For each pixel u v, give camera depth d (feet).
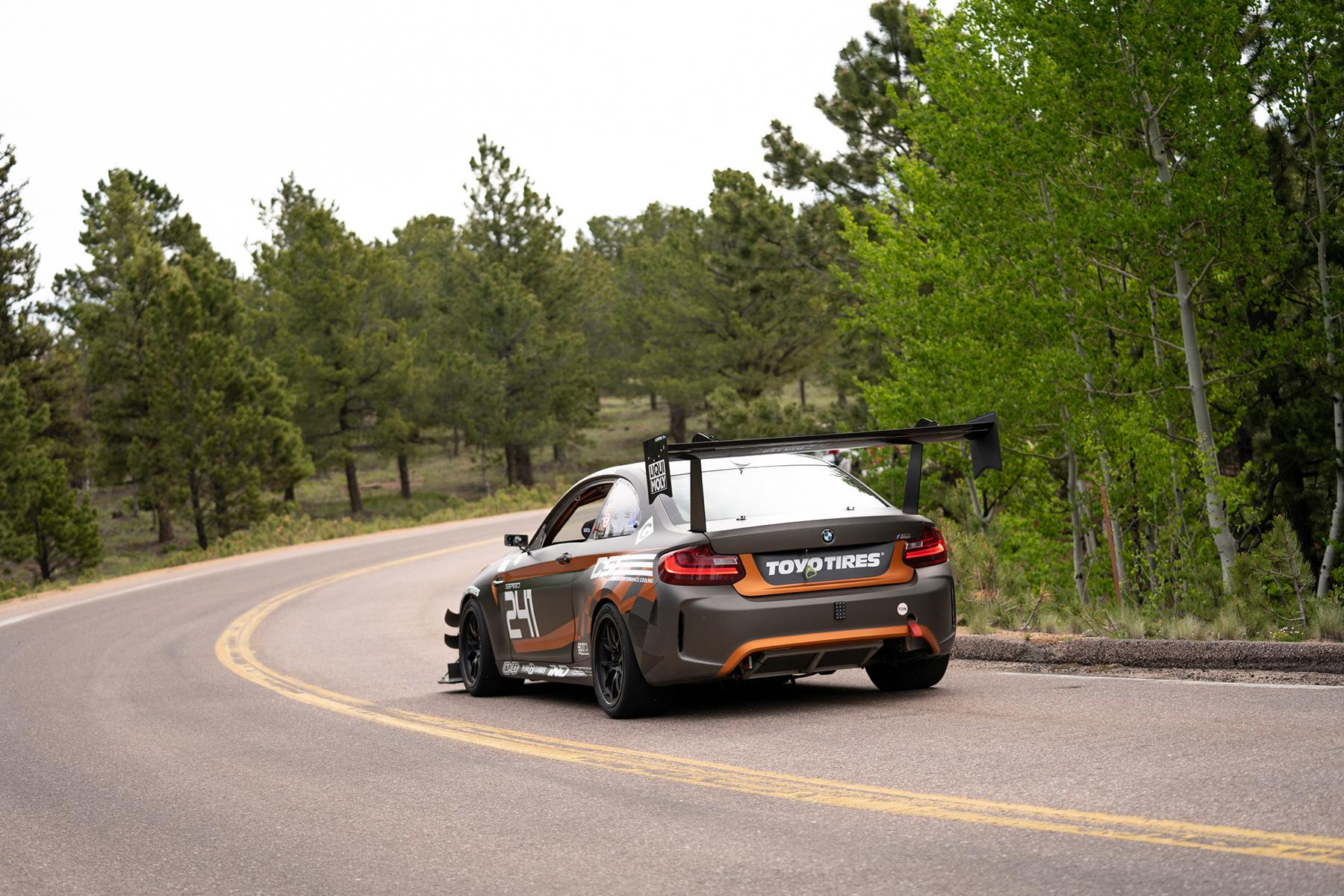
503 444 229.86
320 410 206.69
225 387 167.22
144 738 30.50
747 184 123.95
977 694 26.96
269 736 29.55
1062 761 19.34
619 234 395.55
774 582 25.36
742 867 15.08
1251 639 31.86
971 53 52.06
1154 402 50.80
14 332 170.40
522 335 228.63
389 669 43.78
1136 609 38.99
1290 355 50.60
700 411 224.74
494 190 235.81
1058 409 53.26
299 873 16.66
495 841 17.49
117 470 173.68
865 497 27.91
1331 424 50.55
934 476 66.08
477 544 120.67
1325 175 51.16
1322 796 15.87
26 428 133.80
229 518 164.25
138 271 174.09
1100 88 47.96
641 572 26.20
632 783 20.74
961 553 49.62
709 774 20.81
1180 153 49.60
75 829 20.74
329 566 104.17
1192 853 13.93
